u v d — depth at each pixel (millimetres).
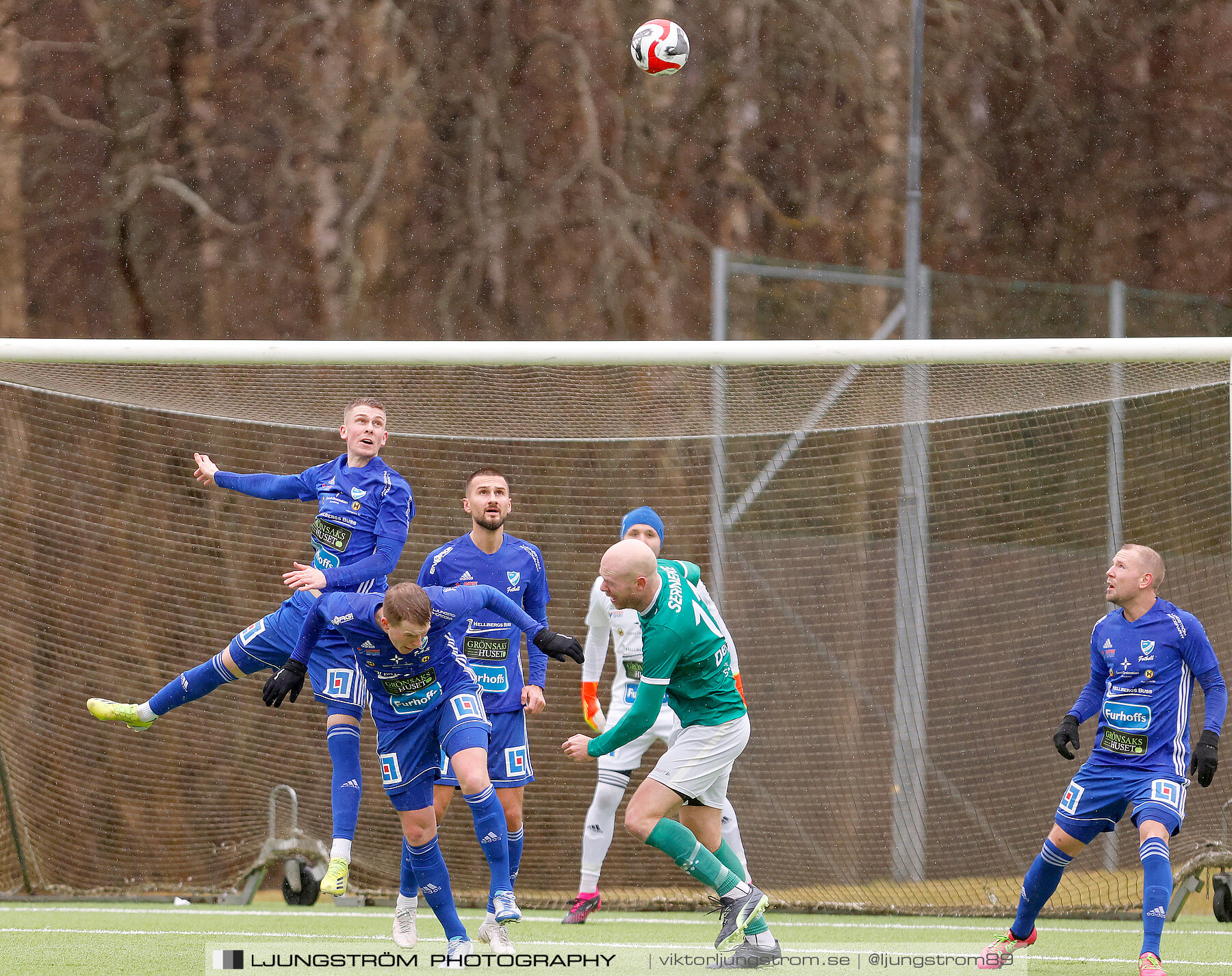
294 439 41812
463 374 28125
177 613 38094
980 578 33625
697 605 18703
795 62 53812
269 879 32688
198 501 40594
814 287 51281
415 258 52000
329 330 50781
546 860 30656
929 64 53406
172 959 20281
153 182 50188
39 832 29953
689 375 27891
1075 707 19688
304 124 52031
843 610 36594
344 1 52844
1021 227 52719
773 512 37938
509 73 53375
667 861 30453
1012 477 35781
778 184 53219
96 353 25484
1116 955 21781
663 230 52688
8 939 22594
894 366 26359
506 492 23250
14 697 32406
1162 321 45844
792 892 28812
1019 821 30828
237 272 50688
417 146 52594
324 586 21188
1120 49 54031
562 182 52562
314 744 30484
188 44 51312
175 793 30969
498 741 23328
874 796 32031
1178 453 34312
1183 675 18891
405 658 18984
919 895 28297
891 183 52812
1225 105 53438
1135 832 26781
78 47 50531
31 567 38469
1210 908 29031
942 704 32750
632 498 39531
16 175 49781
